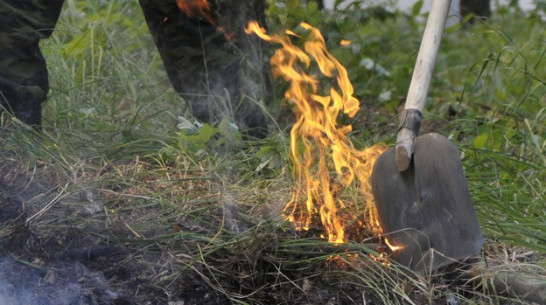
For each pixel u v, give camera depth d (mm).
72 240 4602
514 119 7062
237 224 4875
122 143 5785
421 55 4844
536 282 4391
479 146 6191
